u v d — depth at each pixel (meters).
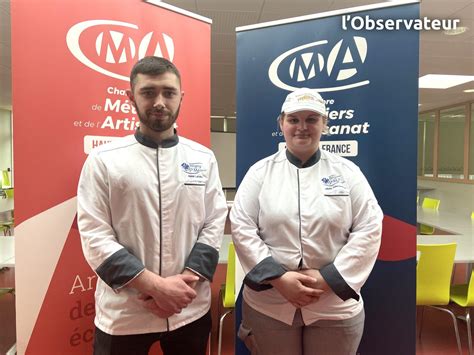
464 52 4.30
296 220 1.42
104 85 1.71
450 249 2.48
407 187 1.82
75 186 1.68
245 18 3.46
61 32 1.61
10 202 7.25
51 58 1.60
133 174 1.24
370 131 1.85
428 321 3.35
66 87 1.63
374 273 1.87
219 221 1.38
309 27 1.92
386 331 1.88
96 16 1.67
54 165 1.63
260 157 2.01
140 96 1.26
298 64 1.94
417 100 1.79
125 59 1.75
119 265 1.18
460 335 3.08
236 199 1.55
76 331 1.74
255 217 1.51
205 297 1.40
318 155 1.52
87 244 1.21
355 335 1.46
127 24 1.74
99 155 1.27
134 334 1.27
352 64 1.86
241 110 2.04
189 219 1.31
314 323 1.44
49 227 1.64
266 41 1.99
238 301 2.04
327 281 1.34
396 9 1.79
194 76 1.93
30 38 1.56
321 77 1.91
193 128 1.93
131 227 1.24
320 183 1.45
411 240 1.83
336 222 1.40
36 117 1.59
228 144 9.52
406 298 1.85
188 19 1.90
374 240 1.39
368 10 1.83
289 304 1.44
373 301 1.88
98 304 1.33
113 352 1.27
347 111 1.89
